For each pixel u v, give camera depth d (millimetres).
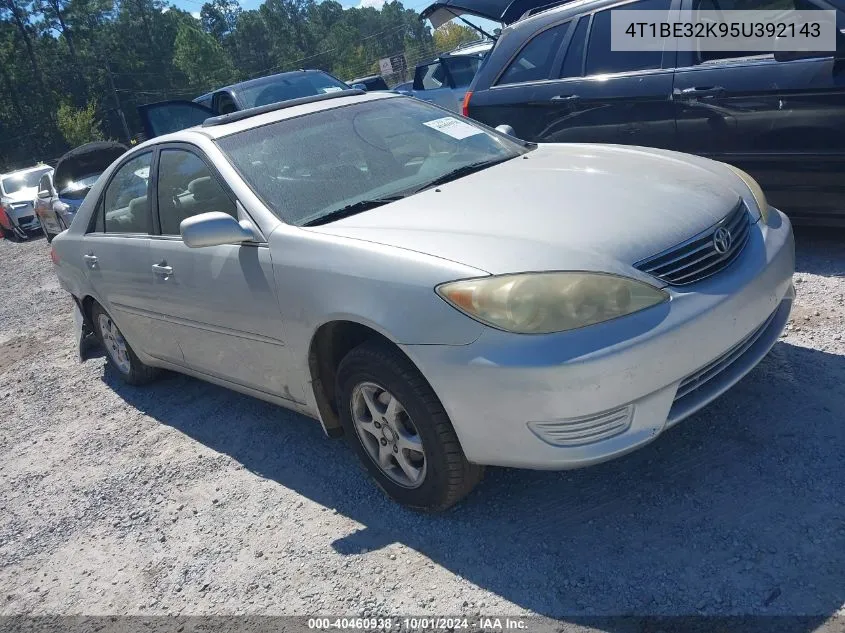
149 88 91875
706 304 2668
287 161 3650
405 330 2719
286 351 3342
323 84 10375
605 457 2570
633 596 2480
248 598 2922
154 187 4121
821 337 3789
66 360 6523
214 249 3578
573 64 5688
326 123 3971
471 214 3010
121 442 4574
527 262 2611
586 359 2461
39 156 83875
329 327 3096
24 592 3350
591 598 2512
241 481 3773
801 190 4723
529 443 2598
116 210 4551
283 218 3340
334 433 3445
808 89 4500
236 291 3459
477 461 2770
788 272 3125
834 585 2348
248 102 9766
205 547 3312
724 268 2842
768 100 4676
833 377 3414
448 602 2646
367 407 3133
